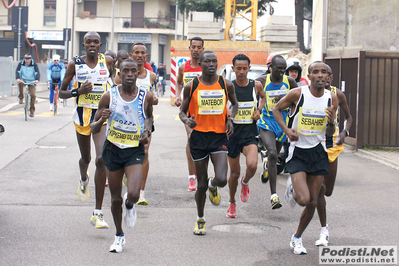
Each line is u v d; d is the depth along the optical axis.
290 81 13.39
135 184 9.45
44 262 9.09
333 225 11.71
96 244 10.15
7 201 13.12
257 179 16.70
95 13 99.19
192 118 10.39
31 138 23.09
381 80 21.80
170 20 101.25
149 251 9.80
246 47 40.19
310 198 9.82
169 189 14.94
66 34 75.62
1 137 23.06
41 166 17.44
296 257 9.62
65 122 29.14
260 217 12.39
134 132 9.63
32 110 30.81
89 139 11.88
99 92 11.73
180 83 15.95
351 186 15.63
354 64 22.41
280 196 14.48
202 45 15.07
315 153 9.84
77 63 11.68
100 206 11.05
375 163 19.39
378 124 21.95
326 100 9.82
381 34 29.52
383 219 12.20
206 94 10.63
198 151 10.70
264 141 13.11
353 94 22.58
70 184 15.12
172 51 41.62
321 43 30.20
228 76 23.14
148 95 9.83
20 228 11.02
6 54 63.31
